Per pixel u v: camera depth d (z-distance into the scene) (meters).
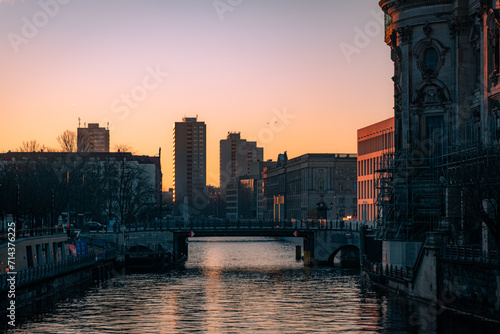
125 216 172.75
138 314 72.62
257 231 138.12
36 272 81.56
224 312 73.69
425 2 97.00
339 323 66.06
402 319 66.25
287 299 82.69
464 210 77.56
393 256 93.06
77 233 122.75
